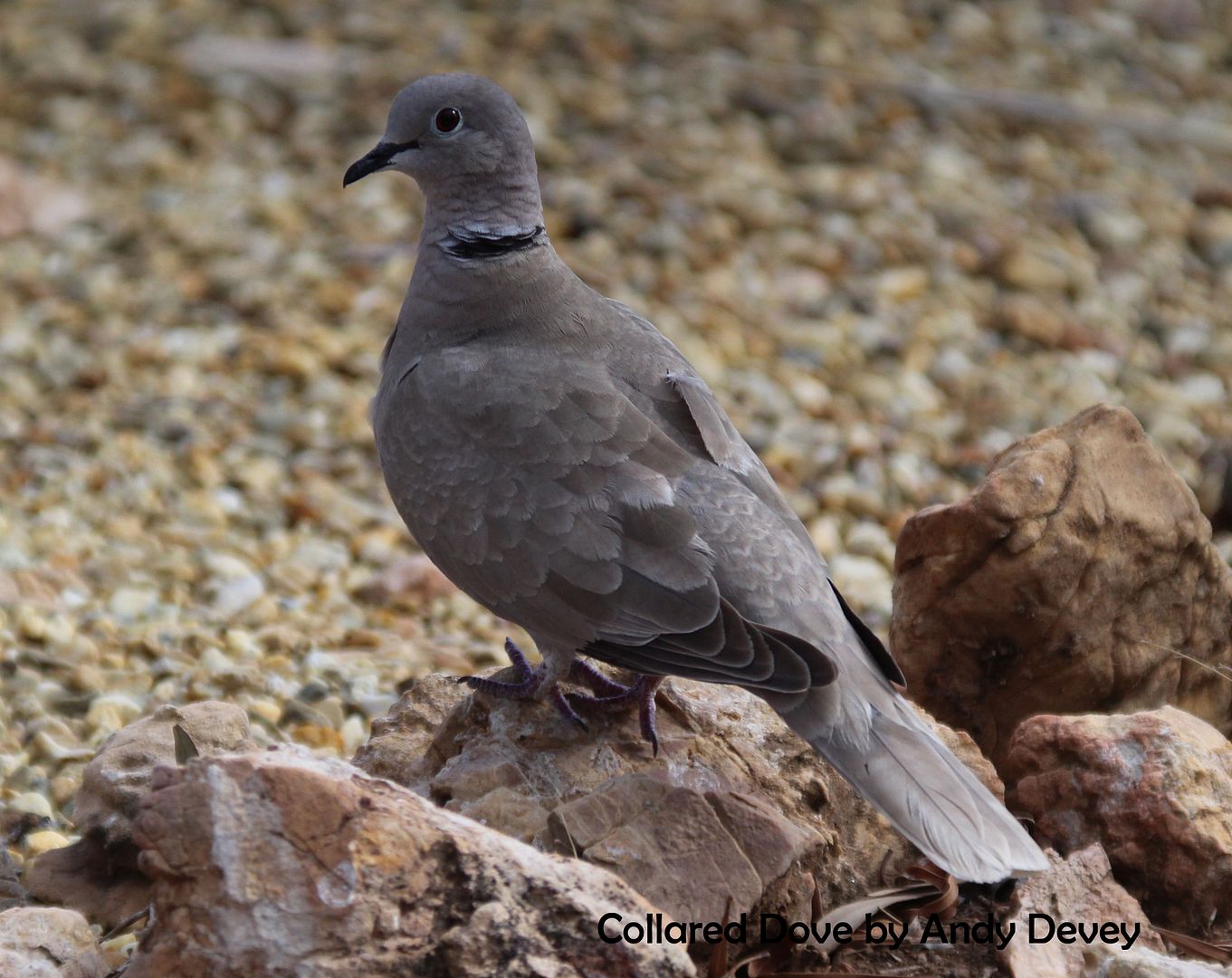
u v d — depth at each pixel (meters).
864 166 20.58
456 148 9.66
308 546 14.23
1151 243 19.50
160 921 6.97
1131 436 10.38
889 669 8.53
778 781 8.70
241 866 6.88
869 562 14.42
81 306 17.64
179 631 12.64
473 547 8.83
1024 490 9.92
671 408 9.03
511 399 8.90
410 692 9.72
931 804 7.84
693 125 21.25
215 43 23.06
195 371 16.59
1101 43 24.39
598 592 8.44
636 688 9.00
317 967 6.80
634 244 18.67
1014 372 17.17
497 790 8.49
